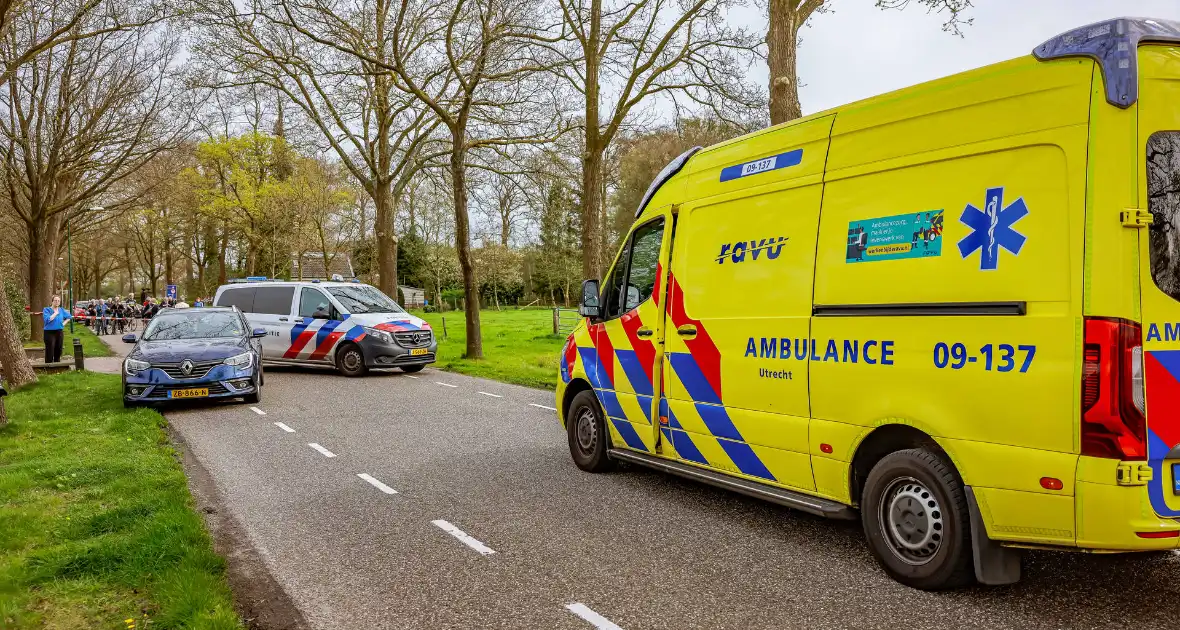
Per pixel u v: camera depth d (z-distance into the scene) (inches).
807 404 182.7
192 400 493.4
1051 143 138.5
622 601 159.8
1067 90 137.9
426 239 2388.0
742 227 206.1
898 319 161.0
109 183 984.3
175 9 688.4
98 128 899.4
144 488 253.0
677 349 227.8
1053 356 134.7
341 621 152.6
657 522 217.2
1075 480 131.7
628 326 252.1
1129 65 131.5
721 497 245.0
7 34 679.7
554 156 780.0
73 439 344.5
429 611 156.8
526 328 1298.0
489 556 190.1
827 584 166.4
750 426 200.1
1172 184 135.1
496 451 319.9
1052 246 136.6
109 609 155.1
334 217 1561.3
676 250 231.1
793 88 417.4
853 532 205.6
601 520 219.8
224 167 1487.5
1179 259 135.6
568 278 2346.2
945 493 152.9
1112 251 130.0
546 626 148.1
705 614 152.3
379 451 323.6
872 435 170.2
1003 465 141.6
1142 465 129.0
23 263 1473.9
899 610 151.2
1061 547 136.8
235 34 762.2
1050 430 134.8
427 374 648.4
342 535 209.5
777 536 202.8
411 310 2423.7
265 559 190.5
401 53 813.9
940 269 154.0
